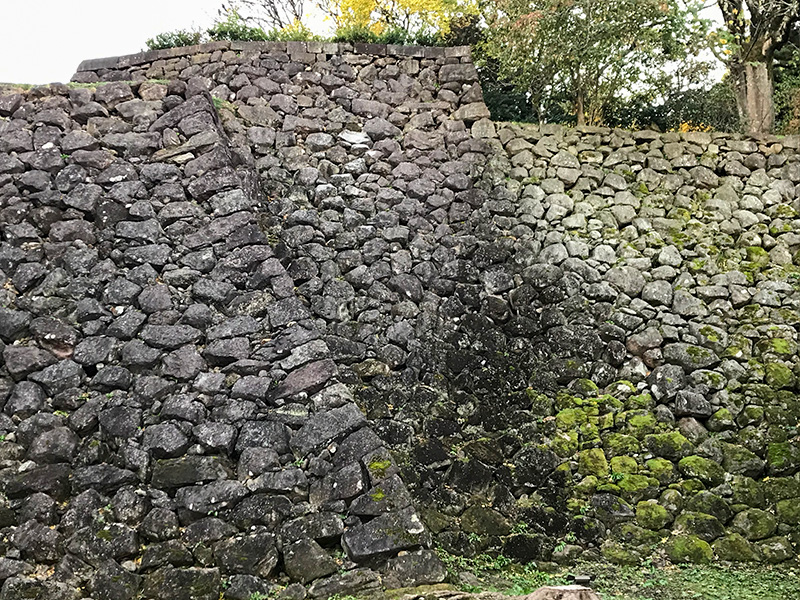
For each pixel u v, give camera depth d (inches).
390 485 259.1
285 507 252.1
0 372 266.2
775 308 366.9
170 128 329.7
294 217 356.5
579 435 327.9
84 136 318.7
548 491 310.0
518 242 377.1
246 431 263.6
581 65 475.8
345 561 246.4
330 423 269.7
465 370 336.2
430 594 233.5
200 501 248.7
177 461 255.9
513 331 353.4
